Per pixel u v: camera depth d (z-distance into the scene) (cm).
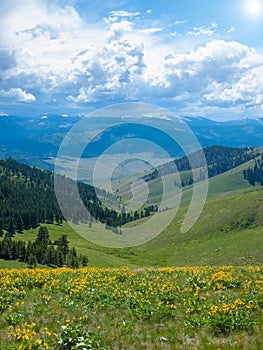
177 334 1206
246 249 9838
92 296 1656
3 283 1870
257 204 13662
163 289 1755
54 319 1345
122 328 1259
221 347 1086
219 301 1525
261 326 1232
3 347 1038
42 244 8550
